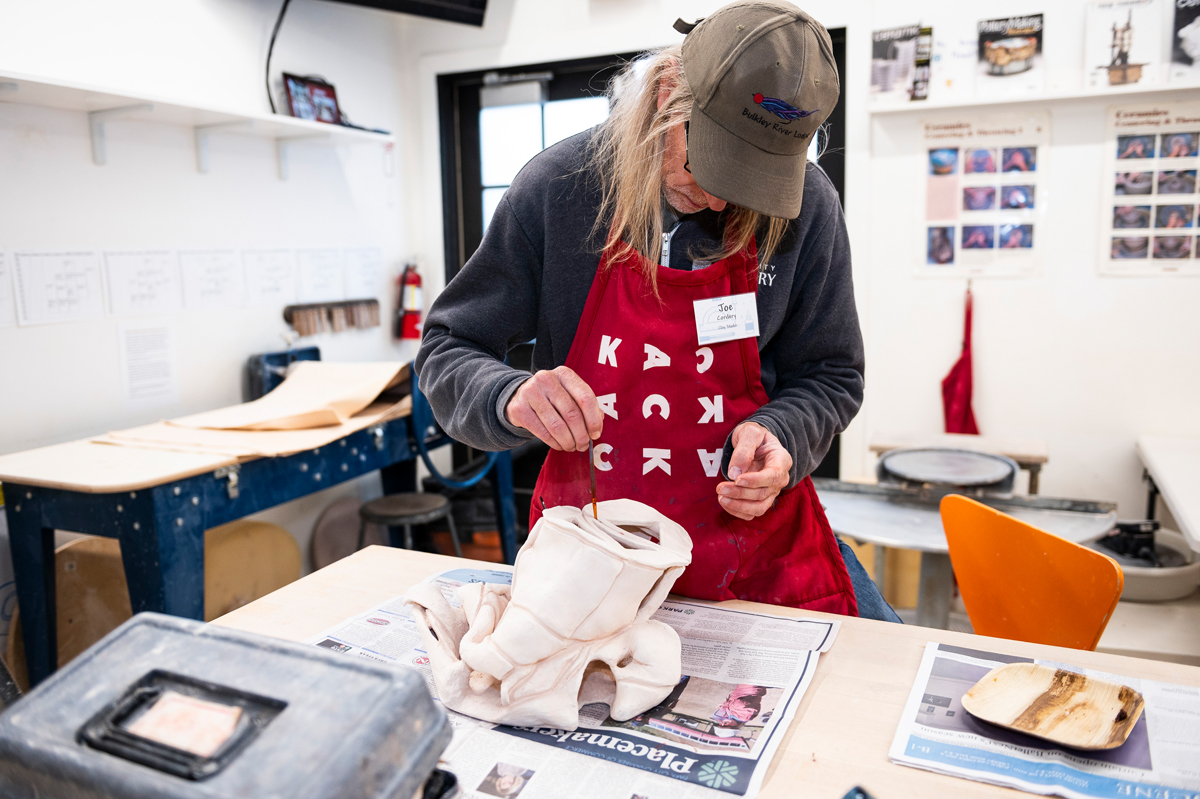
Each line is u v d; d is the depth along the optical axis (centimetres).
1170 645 180
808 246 112
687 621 98
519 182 112
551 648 76
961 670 83
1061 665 82
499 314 114
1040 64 254
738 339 109
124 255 225
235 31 257
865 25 272
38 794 52
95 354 219
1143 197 255
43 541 183
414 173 344
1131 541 224
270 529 249
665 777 68
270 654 56
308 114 279
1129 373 264
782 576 109
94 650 59
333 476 225
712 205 104
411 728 51
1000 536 128
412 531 317
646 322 108
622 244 107
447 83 337
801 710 77
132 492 171
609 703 80
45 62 203
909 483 178
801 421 105
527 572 81
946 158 272
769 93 83
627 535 86
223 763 47
